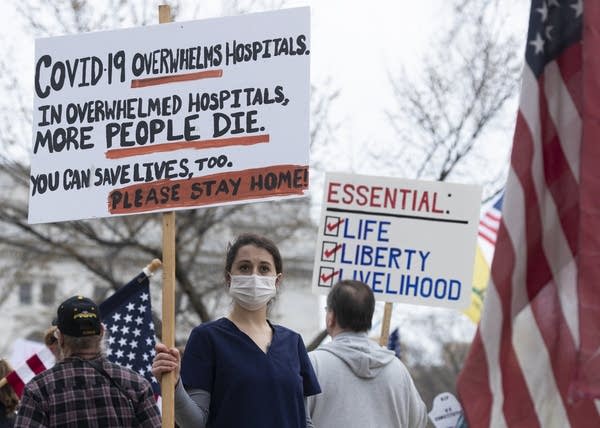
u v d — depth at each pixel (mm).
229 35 10148
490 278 9016
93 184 10227
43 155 10352
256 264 9883
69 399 9594
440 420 14344
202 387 9578
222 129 10070
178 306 31141
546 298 8992
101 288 35469
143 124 10203
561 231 9047
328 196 13727
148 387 9914
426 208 13695
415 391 11062
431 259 13648
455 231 13672
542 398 8820
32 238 32750
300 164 9930
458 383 8867
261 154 9992
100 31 10359
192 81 10164
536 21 9250
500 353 8883
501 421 8789
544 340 8914
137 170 10156
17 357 17188
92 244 33562
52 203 10273
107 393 9688
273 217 33938
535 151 9141
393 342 15188
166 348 9344
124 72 10289
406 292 13609
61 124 10344
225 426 9531
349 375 10703
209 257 34312
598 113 8852
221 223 31719
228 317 9938
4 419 12547
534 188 9109
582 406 8781
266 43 10086
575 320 8922
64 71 10391
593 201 8781
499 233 9070
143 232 33844
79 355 9781
